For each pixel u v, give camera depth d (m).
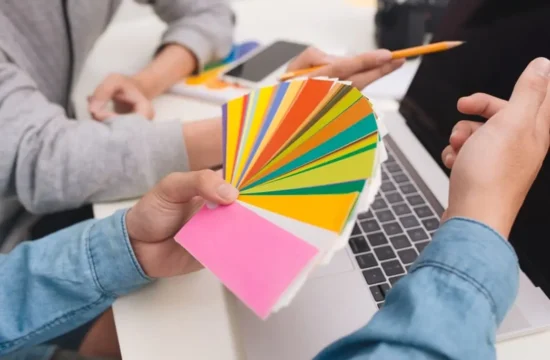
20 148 0.53
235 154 0.38
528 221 0.44
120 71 0.80
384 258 0.46
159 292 0.44
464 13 0.59
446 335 0.27
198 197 0.43
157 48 0.79
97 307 0.44
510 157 0.33
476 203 0.32
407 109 0.64
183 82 0.74
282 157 0.36
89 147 0.54
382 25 0.77
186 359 0.39
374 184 0.32
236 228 0.33
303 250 0.30
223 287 0.44
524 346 0.38
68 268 0.43
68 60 0.73
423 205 0.51
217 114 0.68
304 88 0.40
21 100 0.55
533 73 0.36
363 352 0.29
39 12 0.65
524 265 0.43
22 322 0.43
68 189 0.53
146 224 0.42
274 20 0.92
